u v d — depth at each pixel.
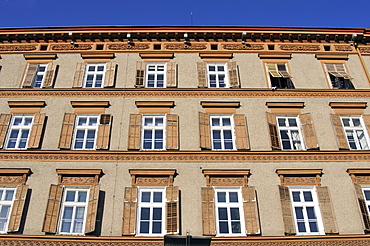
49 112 19.06
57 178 16.73
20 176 16.72
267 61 21.83
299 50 22.42
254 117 19.20
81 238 14.98
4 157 17.23
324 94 20.38
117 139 18.08
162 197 16.44
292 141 18.78
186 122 18.83
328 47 22.89
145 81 20.64
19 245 14.80
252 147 18.09
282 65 21.77
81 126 18.59
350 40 23.00
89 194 16.19
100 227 15.45
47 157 17.31
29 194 16.25
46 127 18.47
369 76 21.56
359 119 19.70
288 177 17.11
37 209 15.87
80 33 22.06
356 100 20.30
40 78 21.02
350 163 17.70
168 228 15.36
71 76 20.83
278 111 19.53
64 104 19.39
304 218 16.16
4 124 18.42
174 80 20.44
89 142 18.27
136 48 22.06
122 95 19.80
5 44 22.12
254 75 21.16
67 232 15.50
